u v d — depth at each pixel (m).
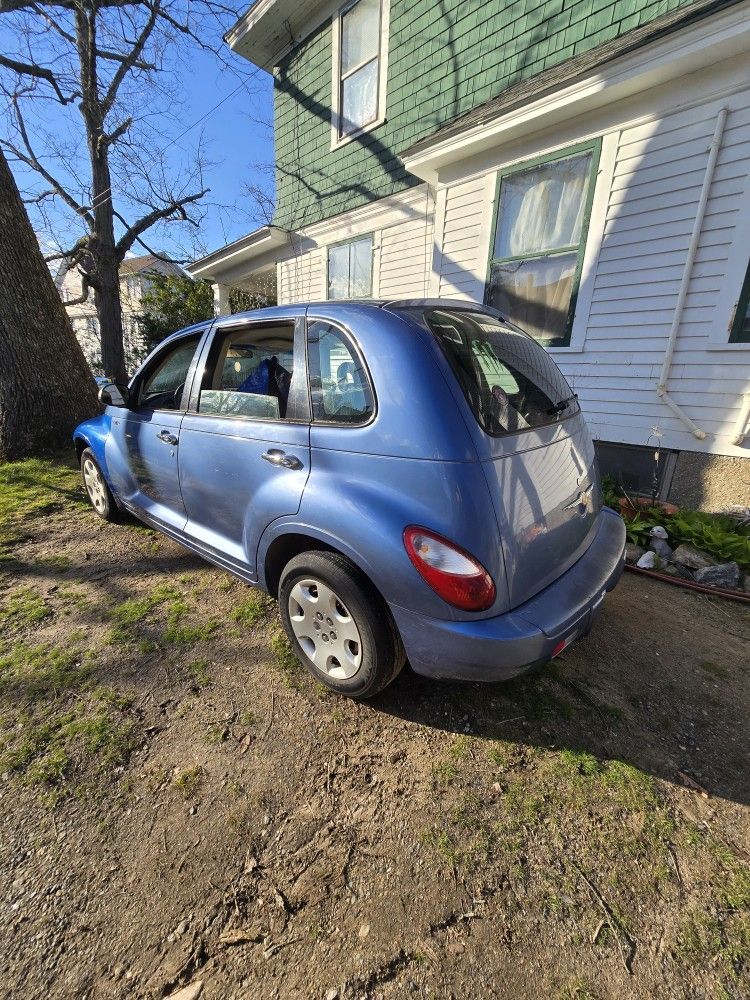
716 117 3.85
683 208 4.14
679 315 4.28
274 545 2.27
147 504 3.40
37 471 5.45
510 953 1.30
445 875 1.49
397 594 1.76
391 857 1.54
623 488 4.84
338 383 2.02
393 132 6.74
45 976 1.24
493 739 1.99
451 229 5.93
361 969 1.26
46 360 6.00
